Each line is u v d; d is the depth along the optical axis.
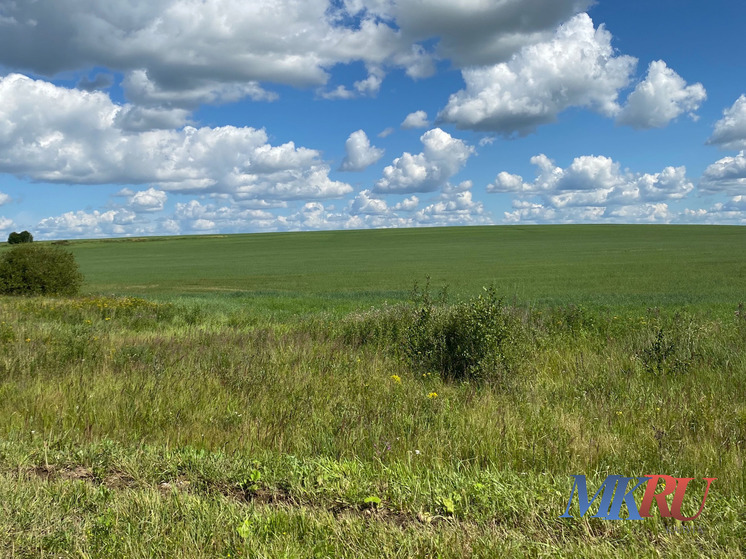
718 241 83.00
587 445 5.21
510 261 60.28
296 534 3.46
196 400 6.94
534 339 11.20
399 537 3.39
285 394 7.32
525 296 28.53
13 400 6.84
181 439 5.56
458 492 4.11
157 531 3.48
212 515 3.65
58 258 29.45
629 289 31.81
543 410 6.43
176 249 103.25
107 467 4.71
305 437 5.59
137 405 6.59
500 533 3.49
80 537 3.40
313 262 68.44
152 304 20.59
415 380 8.43
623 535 3.53
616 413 6.32
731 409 6.35
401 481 4.26
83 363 8.90
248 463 4.73
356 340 12.13
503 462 4.92
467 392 7.64
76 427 5.87
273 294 32.97
